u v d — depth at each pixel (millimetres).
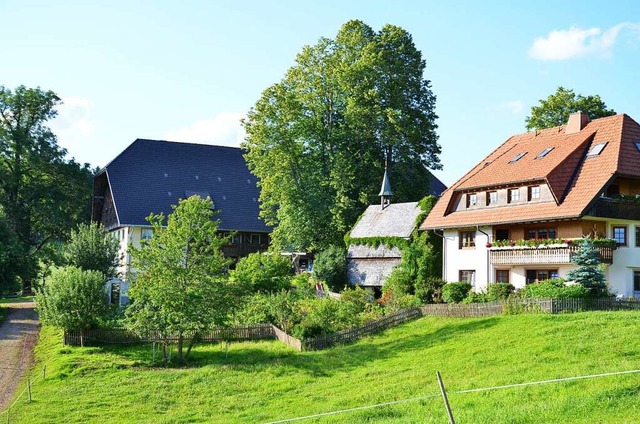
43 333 52219
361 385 31109
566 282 42250
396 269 57438
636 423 18828
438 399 25688
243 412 29500
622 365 25984
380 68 68625
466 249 52531
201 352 43344
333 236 69938
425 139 70938
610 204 44000
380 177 69875
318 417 26203
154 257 42625
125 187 77938
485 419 21234
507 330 35844
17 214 85500
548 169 46500
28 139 85000
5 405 33875
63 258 62031
